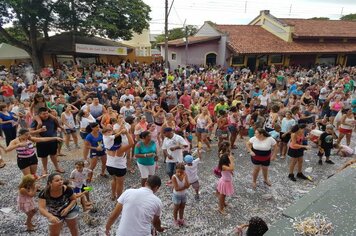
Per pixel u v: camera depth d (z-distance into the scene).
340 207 3.50
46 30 25.39
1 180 7.63
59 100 10.83
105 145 6.29
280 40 30.72
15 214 6.21
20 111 9.91
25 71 24.73
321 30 32.44
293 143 7.92
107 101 13.17
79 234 5.65
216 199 7.11
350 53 32.09
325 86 15.34
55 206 4.57
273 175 8.48
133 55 31.02
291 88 15.95
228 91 16.20
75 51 25.97
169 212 6.51
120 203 4.11
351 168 4.64
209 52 29.05
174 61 30.09
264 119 10.20
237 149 10.45
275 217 6.42
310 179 8.16
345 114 10.20
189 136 9.47
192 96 13.14
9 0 20.61
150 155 6.54
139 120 8.77
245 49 27.20
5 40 27.06
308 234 3.05
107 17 24.53
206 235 5.80
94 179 7.79
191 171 6.66
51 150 7.38
